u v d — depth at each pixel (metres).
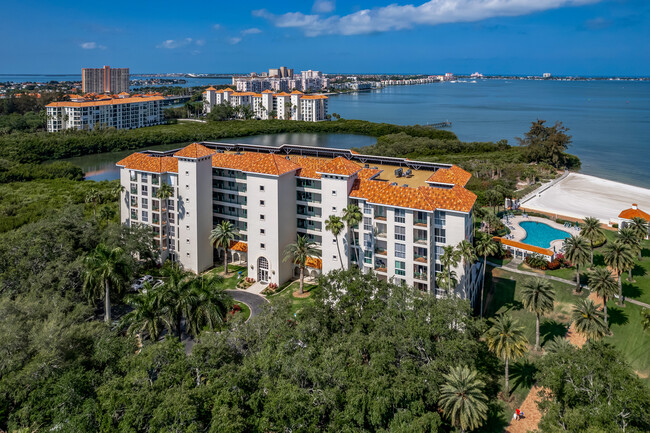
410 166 98.00
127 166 99.12
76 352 54.12
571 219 127.00
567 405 46.88
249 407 47.50
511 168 176.00
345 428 45.19
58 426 45.81
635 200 147.12
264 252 89.50
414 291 62.38
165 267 93.88
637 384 44.09
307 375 48.94
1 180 171.62
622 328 72.25
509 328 57.56
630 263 76.12
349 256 81.38
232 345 56.16
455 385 47.94
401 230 75.31
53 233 80.88
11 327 53.41
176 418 43.44
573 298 81.50
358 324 59.44
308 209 91.00
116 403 45.78
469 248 67.75
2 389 47.47
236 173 96.50
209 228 98.00
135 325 60.84
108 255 71.00
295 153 108.25
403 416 45.78
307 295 84.69
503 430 53.81
